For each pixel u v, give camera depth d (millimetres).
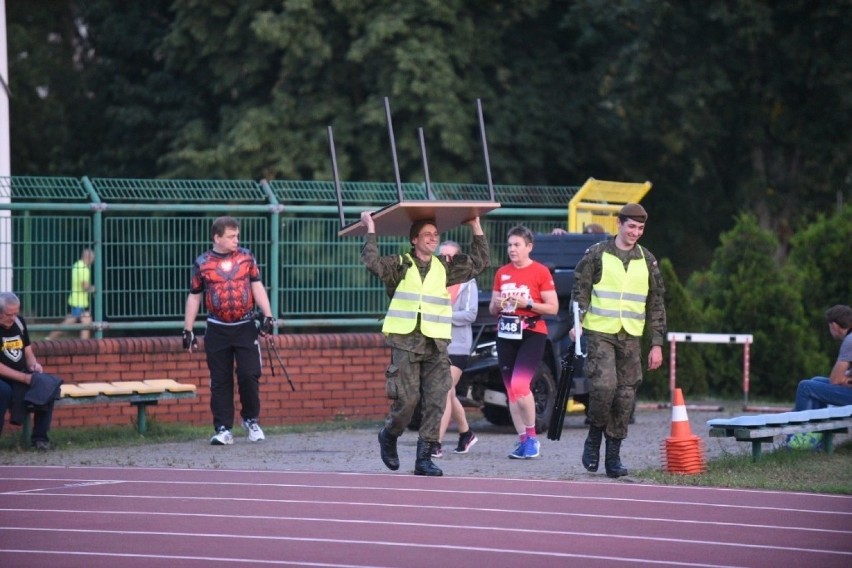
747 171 112312
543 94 105500
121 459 42406
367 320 59500
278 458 42438
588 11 102625
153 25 117938
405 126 97000
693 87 100062
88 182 54594
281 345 57625
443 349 36969
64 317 53688
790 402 69625
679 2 99938
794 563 26000
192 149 99688
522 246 41594
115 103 119438
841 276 73438
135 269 54969
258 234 57469
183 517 30812
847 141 107000
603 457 42750
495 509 31781
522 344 41844
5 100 62312
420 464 37531
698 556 26500
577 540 27984
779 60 103188
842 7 97625
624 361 37406
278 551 26734
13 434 48969
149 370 55156
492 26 103312
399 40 96125
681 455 37875
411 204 35094
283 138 97188
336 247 58969
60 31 134875
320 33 97000
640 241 113500
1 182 53500
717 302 72875
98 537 28406
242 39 101938
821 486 35250
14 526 29812
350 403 59312
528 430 41969
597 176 113000
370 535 28406
